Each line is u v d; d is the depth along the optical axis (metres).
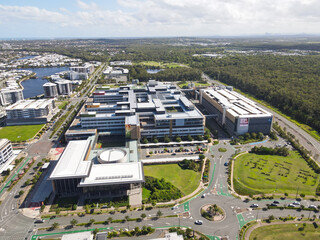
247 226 152.25
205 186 192.50
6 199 178.00
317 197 179.50
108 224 154.38
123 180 174.62
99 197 179.88
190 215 161.88
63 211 166.12
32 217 160.88
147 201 174.75
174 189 186.75
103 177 177.38
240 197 180.00
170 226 152.88
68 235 132.12
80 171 179.75
